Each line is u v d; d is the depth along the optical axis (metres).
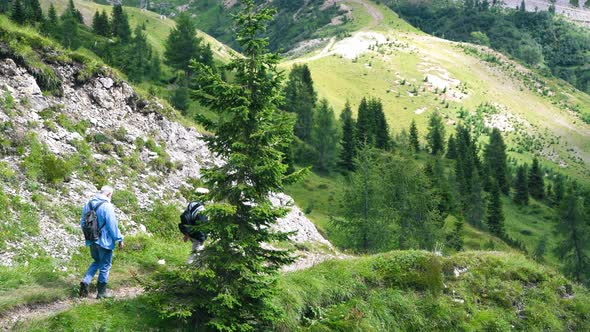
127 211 16.27
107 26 137.12
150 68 118.06
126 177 17.92
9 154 14.40
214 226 8.87
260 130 9.05
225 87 8.84
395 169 49.41
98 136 18.41
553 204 146.50
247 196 9.18
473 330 13.87
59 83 18.39
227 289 8.78
